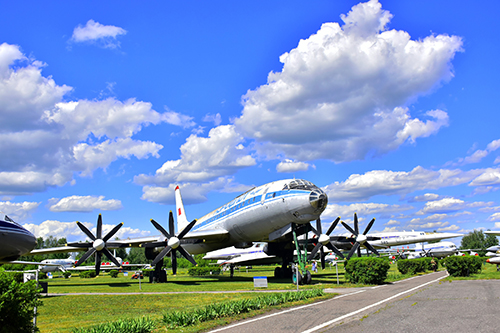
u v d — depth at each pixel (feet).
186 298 55.42
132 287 80.59
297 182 76.74
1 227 41.32
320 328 27.04
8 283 23.86
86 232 87.66
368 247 93.30
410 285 62.18
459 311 31.27
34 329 25.30
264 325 29.94
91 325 36.47
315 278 92.63
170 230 85.20
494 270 113.39
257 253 134.51
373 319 29.30
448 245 247.50
